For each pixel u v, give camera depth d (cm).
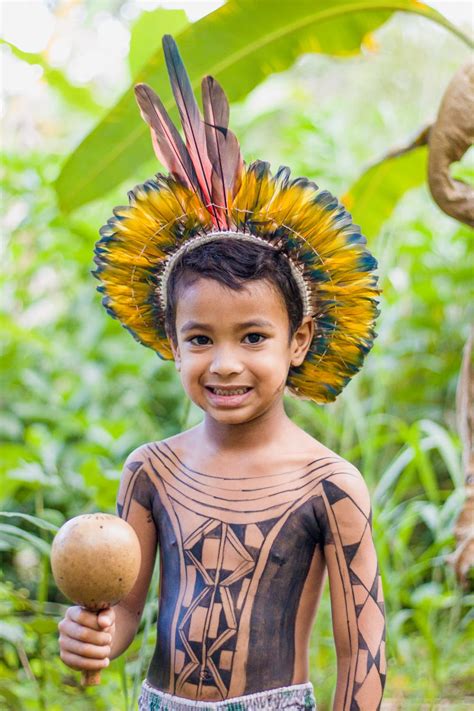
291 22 323
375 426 401
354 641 187
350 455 401
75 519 178
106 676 327
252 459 192
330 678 320
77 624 178
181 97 197
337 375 207
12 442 472
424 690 330
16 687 309
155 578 310
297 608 189
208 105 196
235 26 320
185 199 195
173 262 196
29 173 504
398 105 683
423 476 383
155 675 191
